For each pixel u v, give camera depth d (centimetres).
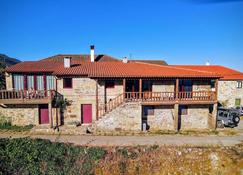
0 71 3188
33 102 2188
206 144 1805
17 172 1462
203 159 1647
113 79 2258
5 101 2159
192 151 1688
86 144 1758
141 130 2198
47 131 2084
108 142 1825
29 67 2484
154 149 1694
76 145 1725
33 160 1534
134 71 2333
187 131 2236
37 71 2356
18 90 2216
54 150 1627
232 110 2747
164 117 2342
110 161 1577
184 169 1588
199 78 2312
